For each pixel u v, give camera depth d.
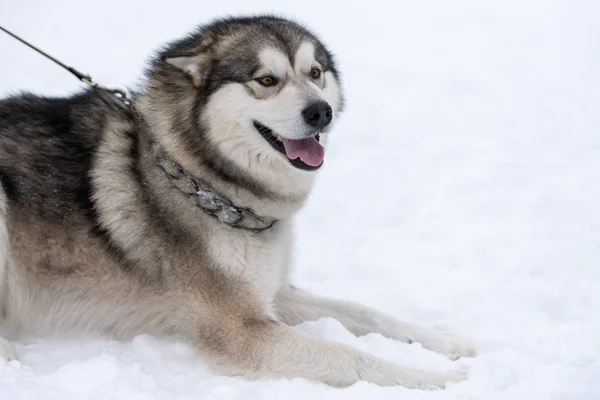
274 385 4.37
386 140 9.69
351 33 15.42
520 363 4.48
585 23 15.33
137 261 4.78
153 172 4.80
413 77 12.43
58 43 13.42
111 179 4.79
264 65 4.74
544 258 6.17
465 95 11.39
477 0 17.84
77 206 4.72
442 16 16.59
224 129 4.73
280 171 4.92
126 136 4.91
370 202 7.82
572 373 4.30
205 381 4.40
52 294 4.79
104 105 5.02
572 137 9.39
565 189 7.73
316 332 5.16
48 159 4.78
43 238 4.69
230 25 5.02
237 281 4.72
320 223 7.36
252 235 4.79
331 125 4.83
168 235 4.74
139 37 14.09
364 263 6.39
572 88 11.37
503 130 9.86
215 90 4.73
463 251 6.54
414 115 10.60
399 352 4.89
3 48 12.74
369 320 5.30
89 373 4.20
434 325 5.41
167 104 4.87
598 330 4.93
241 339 4.65
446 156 9.02
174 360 4.70
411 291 5.88
